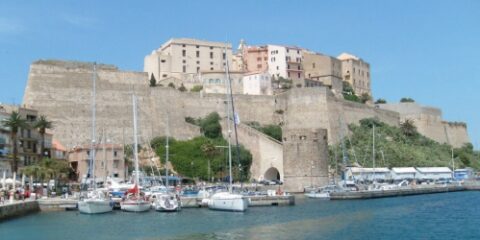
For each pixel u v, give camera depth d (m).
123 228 63.81
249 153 131.88
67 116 132.38
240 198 80.38
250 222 68.62
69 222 69.06
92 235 58.69
